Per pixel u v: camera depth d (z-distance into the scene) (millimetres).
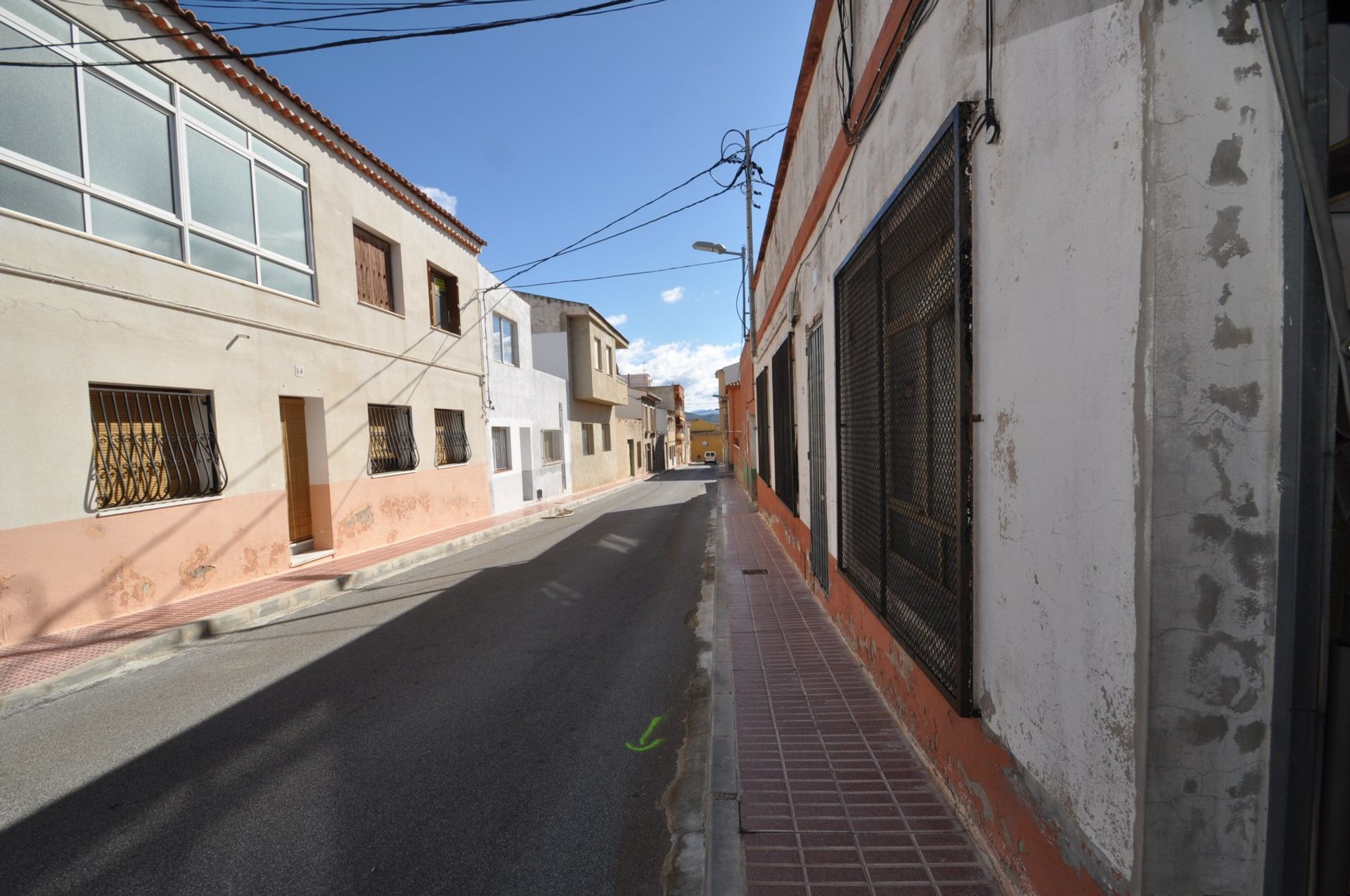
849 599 4734
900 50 3020
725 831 2600
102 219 6559
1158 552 1399
